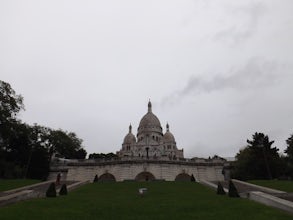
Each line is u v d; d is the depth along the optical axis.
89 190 37.72
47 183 45.84
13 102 63.34
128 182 49.41
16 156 73.81
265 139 64.94
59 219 17.48
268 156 62.44
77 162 73.12
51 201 25.45
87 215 19.02
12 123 65.56
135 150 114.56
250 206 21.08
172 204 23.94
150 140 116.62
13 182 44.56
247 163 64.81
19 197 25.95
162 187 41.03
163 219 17.64
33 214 18.55
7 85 63.00
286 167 63.84
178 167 70.38
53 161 87.62
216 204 23.19
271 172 61.66
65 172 76.88
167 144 126.88
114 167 69.62
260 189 34.09
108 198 29.03
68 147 99.38
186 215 18.77
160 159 70.62
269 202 21.86
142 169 68.19
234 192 28.62
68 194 32.97
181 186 42.50
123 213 19.86
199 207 21.97
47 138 91.44
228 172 73.31
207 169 72.12
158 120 132.25
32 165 74.38
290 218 16.31
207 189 38.16
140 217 18.33
